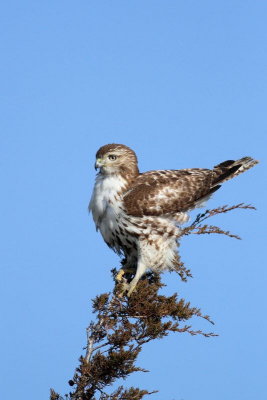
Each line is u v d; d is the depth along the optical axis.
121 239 12.88
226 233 11.95
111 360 9.63
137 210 12.51
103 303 10.08
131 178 13.03
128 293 11.27
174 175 13.64
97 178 13.21
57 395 9.89
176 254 12.80
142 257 12.55
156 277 12.76
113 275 12.70
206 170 14.38
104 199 12.79
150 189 12.79
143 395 9.88
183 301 10.42
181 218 13.13
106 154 12.86
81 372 9.77
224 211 12.21
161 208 12.70
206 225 12.01
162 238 12.60
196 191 13.45
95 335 9.97
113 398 9.82
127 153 13.07
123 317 10.38
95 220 13.09
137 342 10.16
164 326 10.10
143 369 9.86
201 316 10.38
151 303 10.34
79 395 9.80
